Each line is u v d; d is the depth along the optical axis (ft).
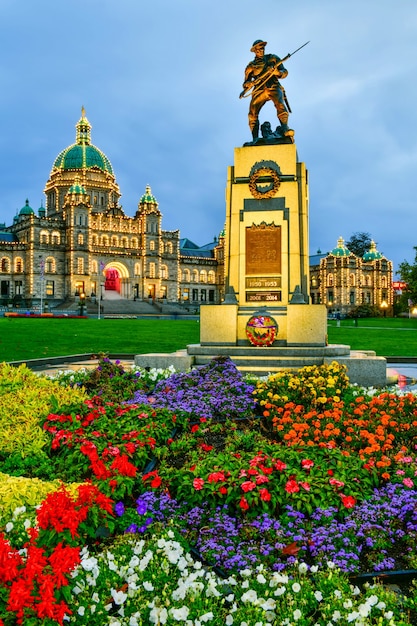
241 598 15.16
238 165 61.05
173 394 37.68
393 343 113.50
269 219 59.98
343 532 19.53
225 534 19.79
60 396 33.91
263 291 59.88
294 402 36.09
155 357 56.49
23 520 17.34
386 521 20.35
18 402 31.73
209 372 43.04
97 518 18.33
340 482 21.80
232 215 60.90
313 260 519.19
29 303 391.65
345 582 16.30
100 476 21.91
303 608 15.07
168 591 15.34
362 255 573.33
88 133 479.82
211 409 35.35
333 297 474.49
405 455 26.94
